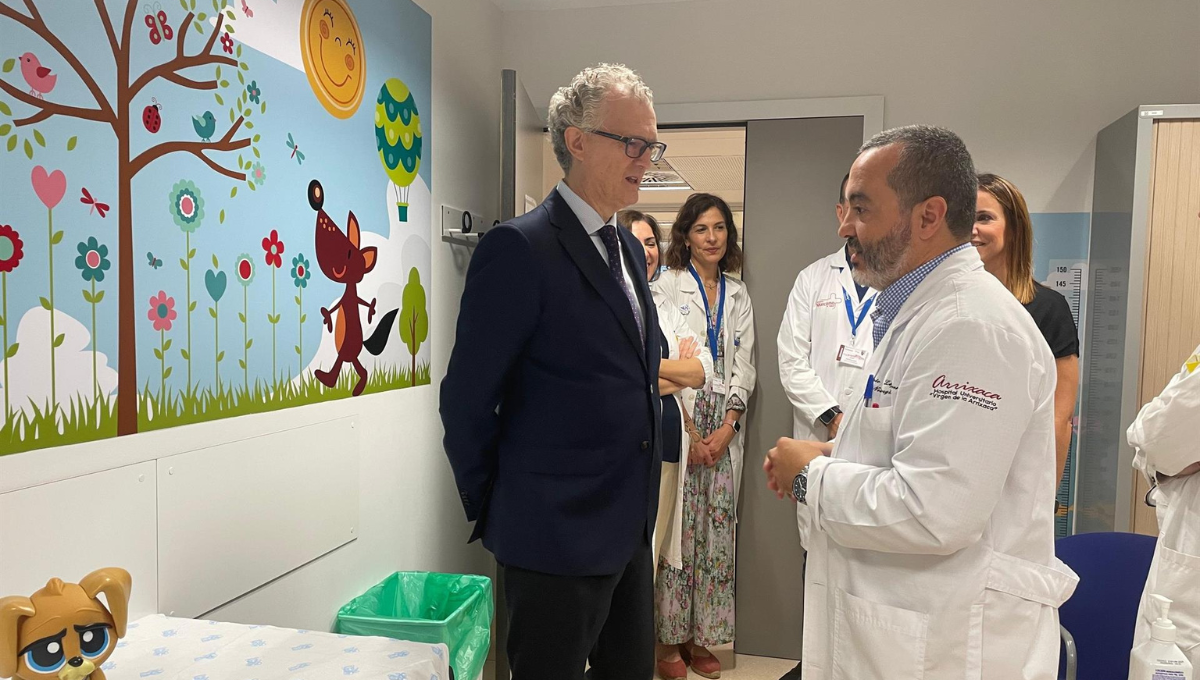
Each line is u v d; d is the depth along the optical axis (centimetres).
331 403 182
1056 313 188
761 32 288
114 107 120
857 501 112
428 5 232
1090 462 268
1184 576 150
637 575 170
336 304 183
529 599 151
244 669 104
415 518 229
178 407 134
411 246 221
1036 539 113
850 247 127
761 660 290
